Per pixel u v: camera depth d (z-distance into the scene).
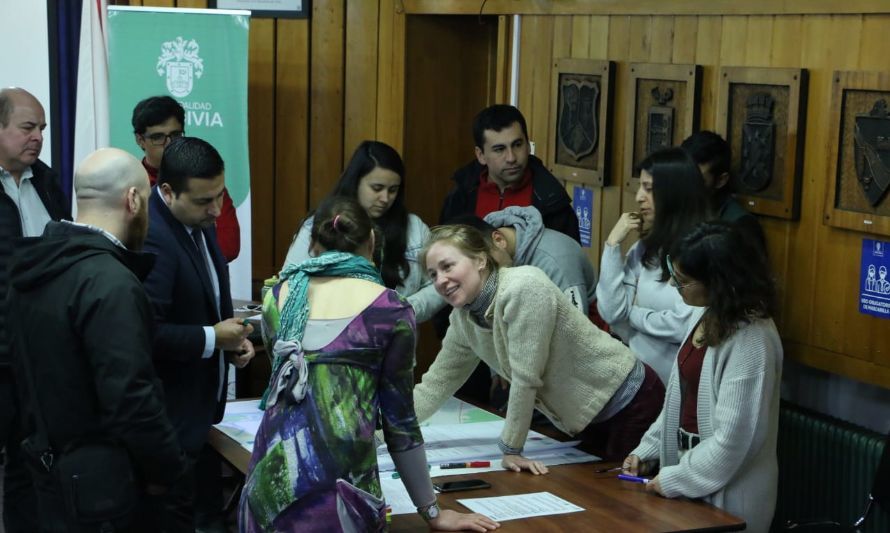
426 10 5.02
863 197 2.98
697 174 3.04
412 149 5.29
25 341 2.29
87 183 2.39
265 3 5.42
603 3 4.04
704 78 3.58
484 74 5.35
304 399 2.17
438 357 2.98
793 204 3.21
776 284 2.53
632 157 3.92
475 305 2.67
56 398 2.26
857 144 2.99
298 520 2.14
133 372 2.21
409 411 2.26
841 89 3.04
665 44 3.76
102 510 2.22
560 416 2.85
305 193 5.58
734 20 3.44
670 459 2.69
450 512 2.34
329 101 5.45
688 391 2.66
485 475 2.70
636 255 3.24
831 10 3.06
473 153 5.42
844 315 3.09
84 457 2.23
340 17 5.37
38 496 2.34
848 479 3.04
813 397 3.34
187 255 2.84
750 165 3.35
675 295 3.00
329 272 2.26
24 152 3.34
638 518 2.39
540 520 2.37
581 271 3.30
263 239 5.65
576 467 2.79
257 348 3.94
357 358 2.18
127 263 2.36
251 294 5.14
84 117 5.45
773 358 2.48
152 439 2.24
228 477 4.30
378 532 2.18
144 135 4.17
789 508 3.24
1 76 5.88
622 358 2.81
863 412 3.17
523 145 3.71
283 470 2.15
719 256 2.47
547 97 4.45
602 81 4.04
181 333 2.73
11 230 3.31
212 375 2.89
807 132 3.18
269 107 5.54
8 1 5.81
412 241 3.46
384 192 3.35
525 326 2.63
